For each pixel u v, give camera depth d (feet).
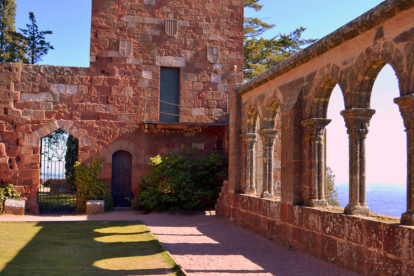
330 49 28.71
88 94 55.93
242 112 46.60
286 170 33.42
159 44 58.54
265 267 25.88
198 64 59.72
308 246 29.43
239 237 37.22
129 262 26.37
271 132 39.91
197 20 60.13
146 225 44.09
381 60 23.85
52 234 36.70
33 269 23.81
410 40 21.09
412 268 19.47
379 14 22.88
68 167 59.72
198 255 29.32
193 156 58.70
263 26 96.84
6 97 53.67
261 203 38.32
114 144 56.18
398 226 20.51
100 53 56.70
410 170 21.08
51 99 54.85
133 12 57.98
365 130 25.73
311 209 29.22
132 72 57.36
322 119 30.86
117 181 56.75
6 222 43.55
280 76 36.96
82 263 25.89
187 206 55.11
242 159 46.03
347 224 24.82
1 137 53.31
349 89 26.27
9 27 102.42
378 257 21.95
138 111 57.16
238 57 61.11
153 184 55.77
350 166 25.90
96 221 45.78
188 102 58.90
